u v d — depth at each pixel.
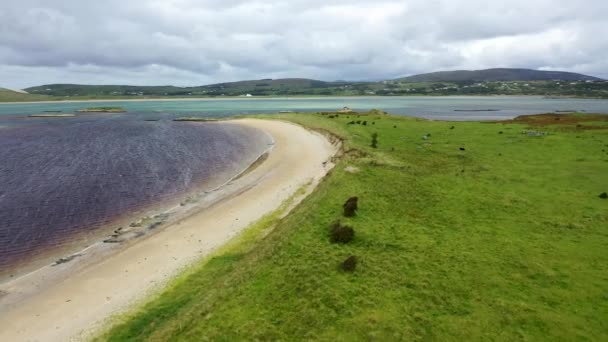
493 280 21.41
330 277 21.56
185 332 18.11
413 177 42.28
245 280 22.05
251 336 17.25
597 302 19.27
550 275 21.91
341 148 60.84
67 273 27.97
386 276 21.62
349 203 31.64
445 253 24.56
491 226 29.12
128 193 48.72
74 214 41.09
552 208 32.69
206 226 35.81
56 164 66.38
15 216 40.34
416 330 17.30
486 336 16.97
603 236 27.08
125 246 32.19
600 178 40.69
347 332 17.22
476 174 43.53
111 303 23.73
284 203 40.81
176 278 26.27
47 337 20.86
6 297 25.12
